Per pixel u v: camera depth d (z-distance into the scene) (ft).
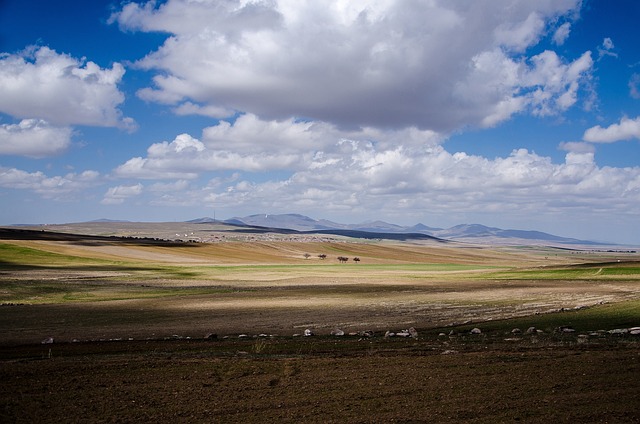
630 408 37.24
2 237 455.22
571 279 241.14
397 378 47.19
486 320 107.55
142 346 73.31
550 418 35.73
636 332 79.30
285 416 37.73
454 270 404.98
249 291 195.52
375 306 139.74
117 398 42.57
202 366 53.36
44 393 44.16
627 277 240.53
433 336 84.58
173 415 38.40
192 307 141.18
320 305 143.95
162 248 512.63
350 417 37.11
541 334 82.53
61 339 89.35
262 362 54.85
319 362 54.49
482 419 35.96
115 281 237.04
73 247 435.12
